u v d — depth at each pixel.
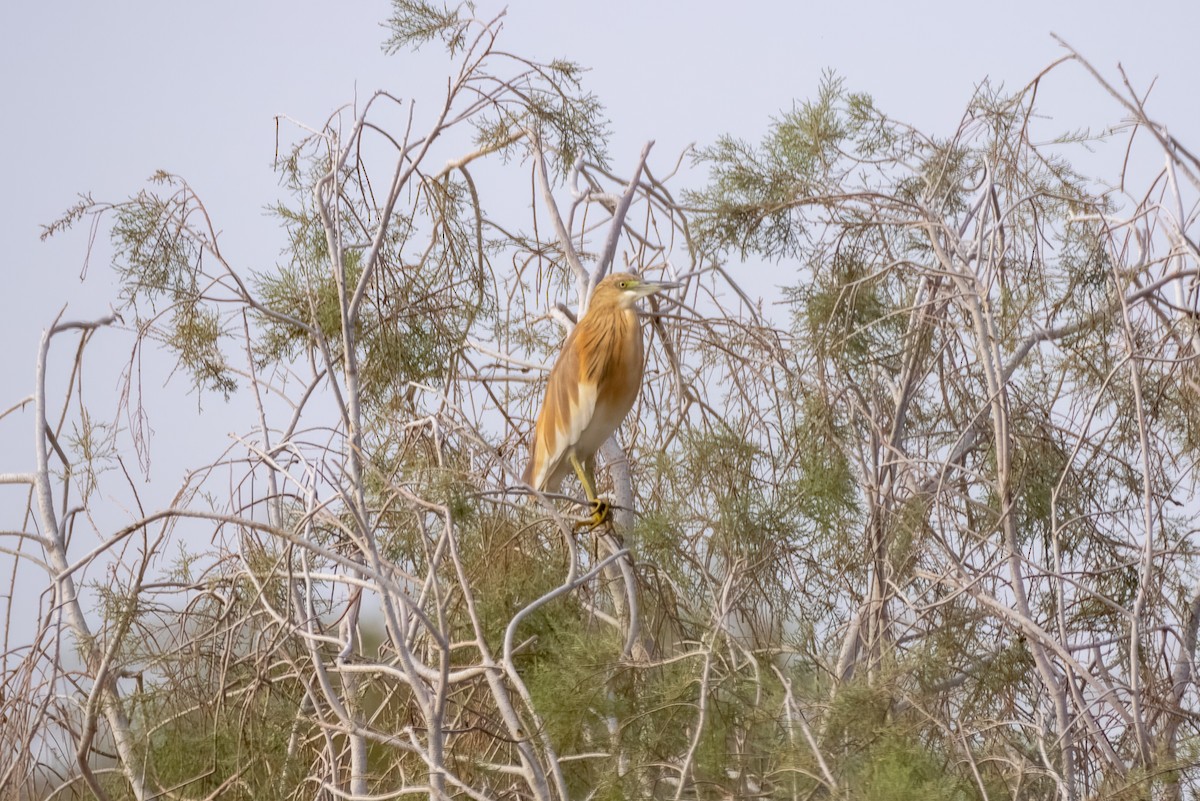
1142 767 9.40
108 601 9.93
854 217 12.95
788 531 10.70
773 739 8.77
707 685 8.66
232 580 10.50
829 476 11.07
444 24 12.37
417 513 9.66
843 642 11.34
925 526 11.56
